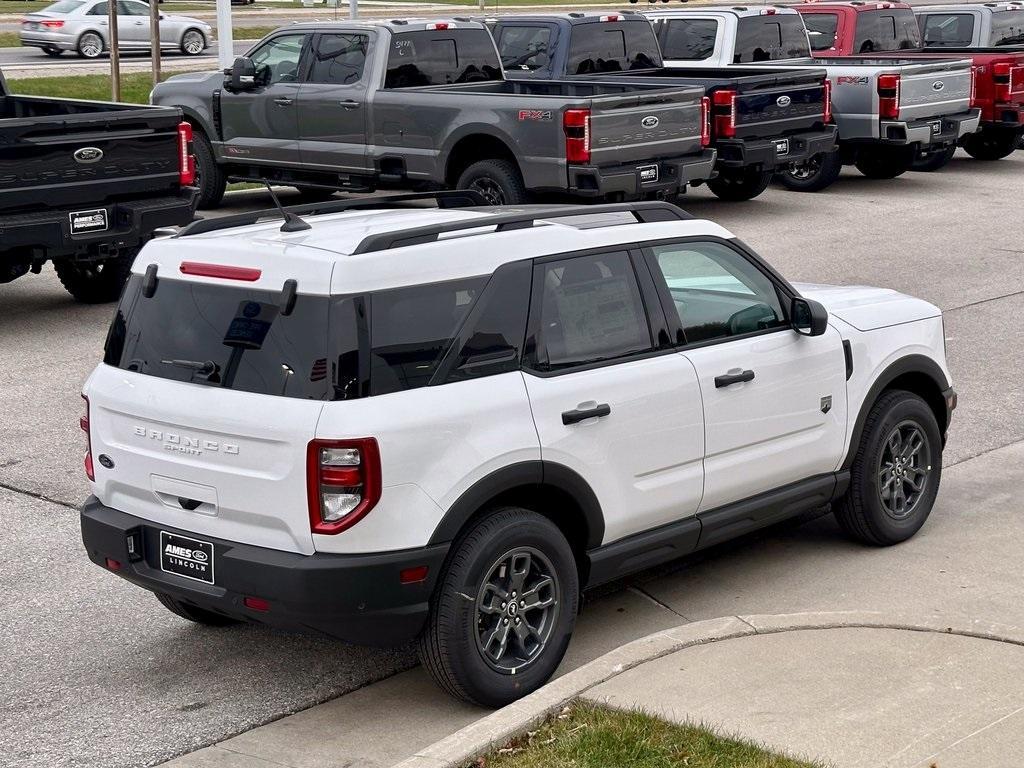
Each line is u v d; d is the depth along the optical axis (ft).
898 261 43.70
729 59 57.72
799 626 17.07
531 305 16.35
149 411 15.81
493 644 15.97
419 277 15.37
